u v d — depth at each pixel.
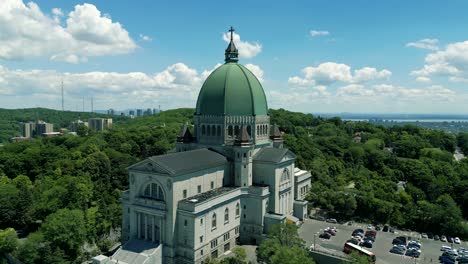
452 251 116.12
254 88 143.00
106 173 194.75
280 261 89.69
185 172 109.88
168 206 107.38
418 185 189.88
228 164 132.38
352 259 99.75
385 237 132.38
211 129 139.50
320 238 128.38
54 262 105.81
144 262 101.38
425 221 140.38
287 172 142.25
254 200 127.44
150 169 110.62
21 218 144.38
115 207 139.00
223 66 145.25
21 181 185.62
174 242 107.62
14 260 113.00
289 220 134.75
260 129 143.75
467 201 164.75
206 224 110.31
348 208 151.00
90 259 116.06
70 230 112.94
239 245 126.31
